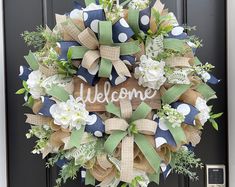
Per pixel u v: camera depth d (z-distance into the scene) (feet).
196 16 3.86
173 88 2.95
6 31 3.84
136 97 2.99
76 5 3.11
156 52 2.93
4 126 3.79
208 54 3.86
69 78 3.02
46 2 3.84
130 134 2.93
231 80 3.72
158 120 2.95
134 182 2.89
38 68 3.08
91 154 2.90
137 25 2.85
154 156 2.86
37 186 3.89
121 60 2.87
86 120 2.90
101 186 3.06
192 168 3.90
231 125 3.74
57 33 3.07
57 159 3.10
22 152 3.89
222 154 3.89
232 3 3.65
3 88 3.79
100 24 2.72
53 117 2.88
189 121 2.92
